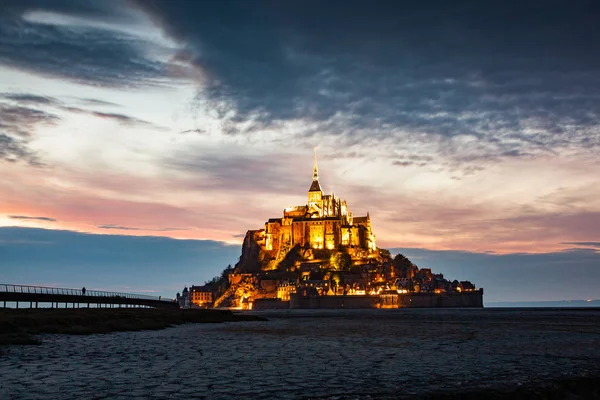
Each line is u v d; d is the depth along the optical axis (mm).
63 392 35844
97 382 39438
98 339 71500
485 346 68625
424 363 51219
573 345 69688
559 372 43969
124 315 114312
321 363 51125
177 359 52844
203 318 143500
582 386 38719
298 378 42375
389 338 82625
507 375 42938
